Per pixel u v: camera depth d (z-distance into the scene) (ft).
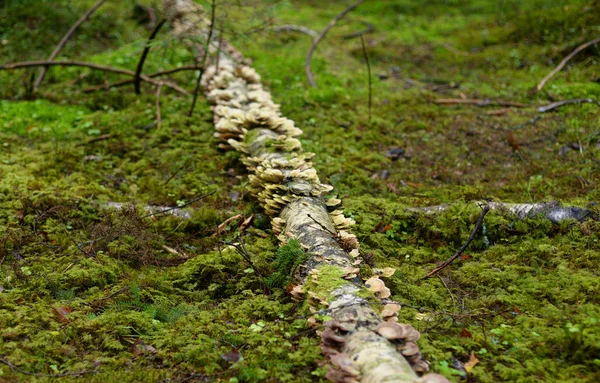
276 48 15.55
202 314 6.88
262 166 8.67
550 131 10.61
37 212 8.37
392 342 6.00
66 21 16.35
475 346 6.44
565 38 14.82
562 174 9.43
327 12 19.25
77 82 12.92
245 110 10.59
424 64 14.82
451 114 11.72
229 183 9.37
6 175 8.96
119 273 7.51
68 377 6.09
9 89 12.15
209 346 6.42
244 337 6.55
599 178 9.18
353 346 5.96
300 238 7.33
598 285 7.00
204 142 10.37
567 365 6.20
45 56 14.40
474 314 6.85
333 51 15.49
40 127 10.62
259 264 7.49
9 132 10.41
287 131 9.59
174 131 10.61
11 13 16.26
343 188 9.12
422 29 17.44
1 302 6.85
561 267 7.33
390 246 8.02
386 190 9.26
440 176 9.66
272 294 7.20
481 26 17.19
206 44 10.42
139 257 7.75
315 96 12.25
